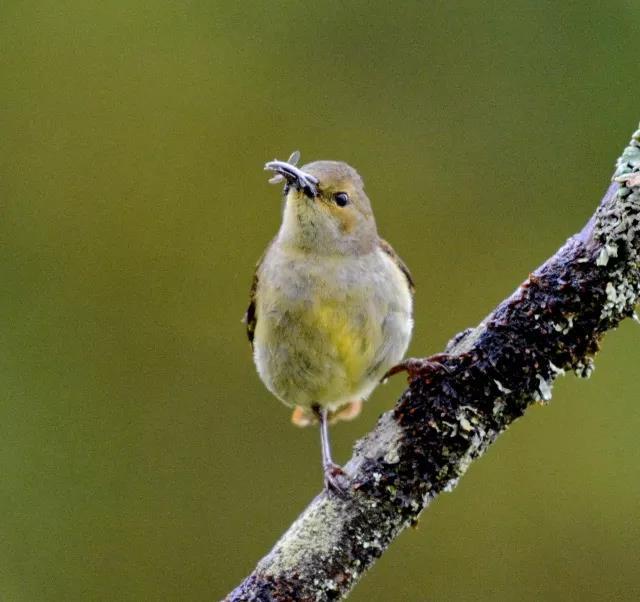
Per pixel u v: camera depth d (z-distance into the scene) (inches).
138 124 511.8
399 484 240.7
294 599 236.2
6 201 507.5
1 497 486.9
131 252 510.3
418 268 512.4
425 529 495.5
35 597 477.7
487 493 501.4
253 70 513.3
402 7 513.3
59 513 488.7
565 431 502.6
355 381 315.3
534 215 507.5
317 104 512.4
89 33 512.7
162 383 506.6
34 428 495.2
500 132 509.4
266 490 497.0
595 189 502.3
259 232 511.8
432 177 510.9
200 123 512.4
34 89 510.9
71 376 501.7
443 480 242.1
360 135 511.8
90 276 508.4
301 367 312.0
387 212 510.0
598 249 236.7
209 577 486.3
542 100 508.1
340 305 304.2
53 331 504.1
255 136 512.4
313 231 306.0
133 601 482.0
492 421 241.9
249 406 506.0
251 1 516.1
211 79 513.3
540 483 500.7
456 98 510.9
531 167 507.5
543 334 238.8
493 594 490.6
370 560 241.0
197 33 514.3
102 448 498.0
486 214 509.4
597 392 502.3
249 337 357.4
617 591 490.6
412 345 509.0
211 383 508.1
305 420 354.0
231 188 512.4
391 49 513.7
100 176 510.0
